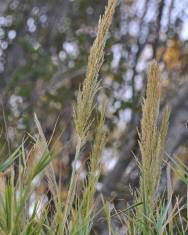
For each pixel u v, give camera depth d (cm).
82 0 1352
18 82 1096
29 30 1336
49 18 1368
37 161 326
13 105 1007
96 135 340
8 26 1309
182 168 379
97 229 590
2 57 1257
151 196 339
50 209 358
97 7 1341
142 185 341
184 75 1089
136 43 1124
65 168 712
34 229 321
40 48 1201
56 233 331
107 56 930
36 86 1109
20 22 1329
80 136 331
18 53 1252
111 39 998
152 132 333
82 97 331
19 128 888
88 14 1336
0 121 853
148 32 1126
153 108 330
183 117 857
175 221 396
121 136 1009
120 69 1082
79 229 330
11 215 314
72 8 1368
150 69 330
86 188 338
